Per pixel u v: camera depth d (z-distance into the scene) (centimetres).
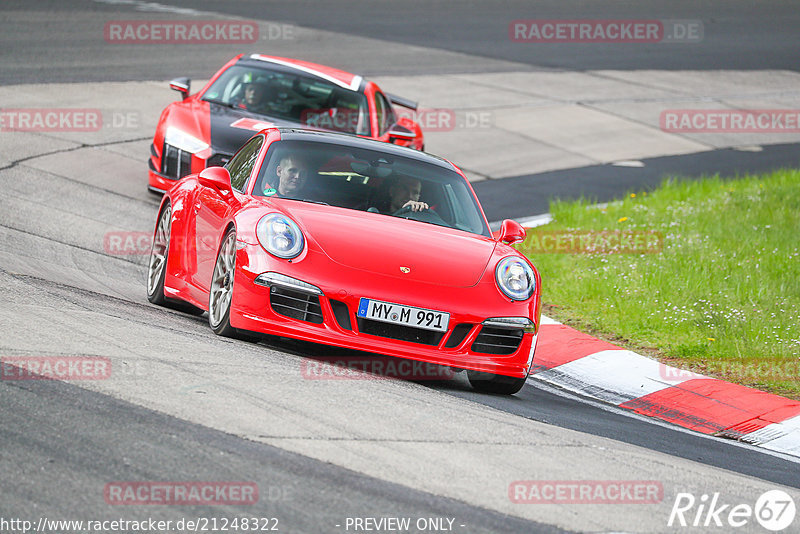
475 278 2297
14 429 1513
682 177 6225
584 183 5819
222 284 2364
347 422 1761
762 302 3469
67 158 4531
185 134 3988
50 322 2111
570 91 8262
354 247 2256
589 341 3022
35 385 1703
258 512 1344
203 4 9881
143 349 2022
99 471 1412
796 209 5044
